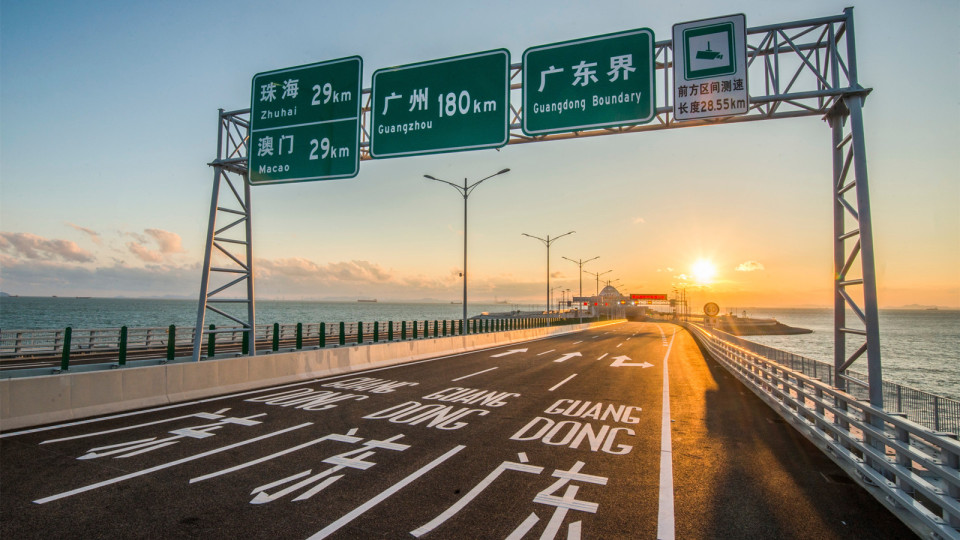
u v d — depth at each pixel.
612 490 5.63
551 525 4.69
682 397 11.80
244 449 7.06
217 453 6.86
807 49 8.72
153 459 6.58
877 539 4.47
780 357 12.09
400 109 11.26
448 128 10.90
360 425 8.55
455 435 7.94
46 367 14.95
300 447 7.19
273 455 6.79
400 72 11.34
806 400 8.86
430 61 11.15
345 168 11.77
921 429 4.70
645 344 31.39
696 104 8.99
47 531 4.45
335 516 4.84
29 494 5.32
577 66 9.94
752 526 4.73
